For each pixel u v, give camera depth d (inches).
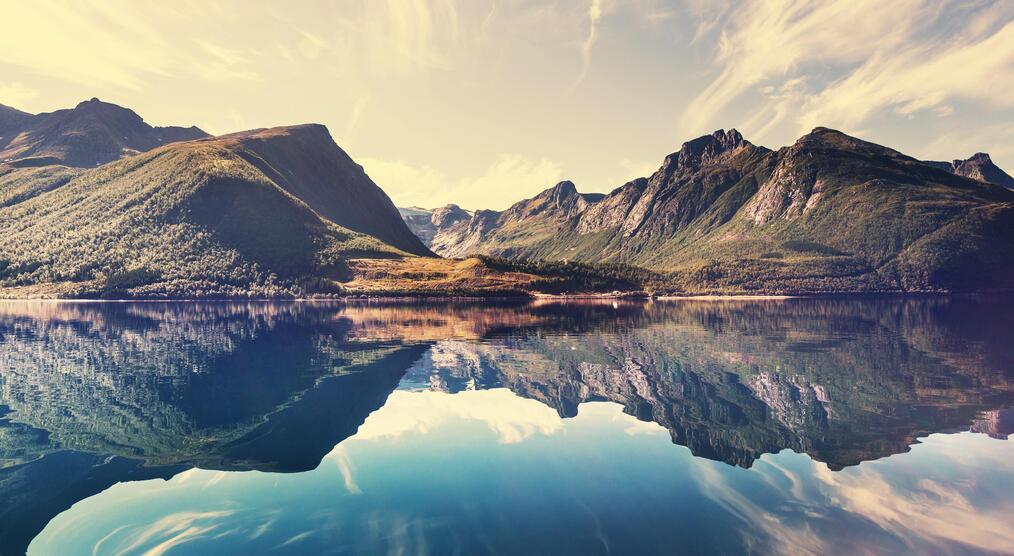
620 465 1138.0
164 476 1104.8
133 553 780.6
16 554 782.5
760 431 1418.6
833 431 1424.7
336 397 1867.6
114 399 1863.9
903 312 6761.8
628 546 784.9
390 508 924.6
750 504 945.5
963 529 847.7
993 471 1111.0
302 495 990.4
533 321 5492.1
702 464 1146.7
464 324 5132.9
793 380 2196.1
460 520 873.5
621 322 5349.4
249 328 4702.3
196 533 839.7
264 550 782.5
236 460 1198.3
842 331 4298.7
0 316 6013.8
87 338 3823.8
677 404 1745.8
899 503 946.1
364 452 1240.8
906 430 1435.8
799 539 812.0
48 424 1531.7
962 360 2728.8
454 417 1569.9
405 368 2497.5
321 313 6870.1
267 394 1930.4
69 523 886.4
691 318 5861.2
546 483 1040.8
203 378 2261.3
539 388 2015.3
